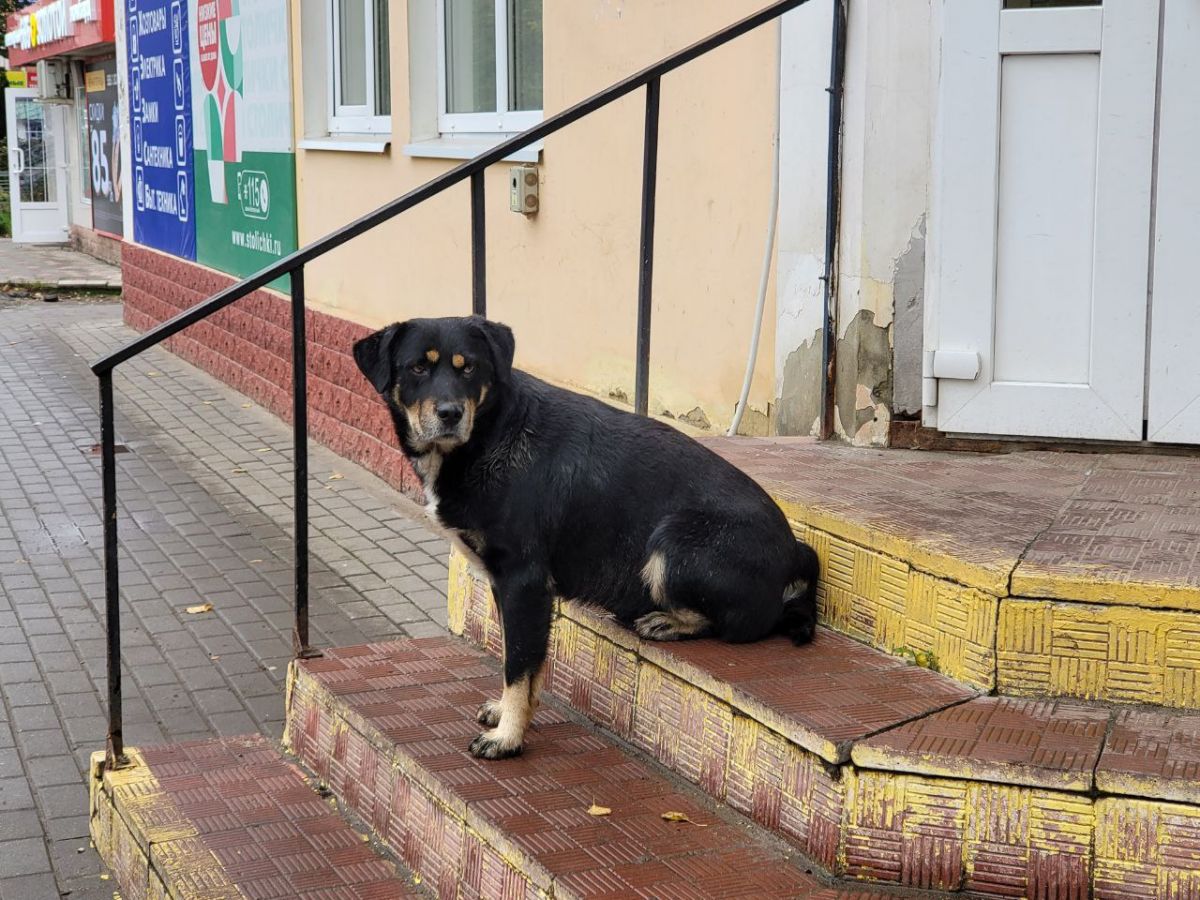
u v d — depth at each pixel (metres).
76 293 21.48
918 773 2.79
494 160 4.16
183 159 13.98
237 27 11.85
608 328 6.95
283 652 6.04
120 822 3.95
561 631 3.96
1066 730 2.90
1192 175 4.14
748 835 3.08
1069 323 4.38
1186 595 2.96
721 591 3.50
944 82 4.35
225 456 10.09
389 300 9.54
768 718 3.07
